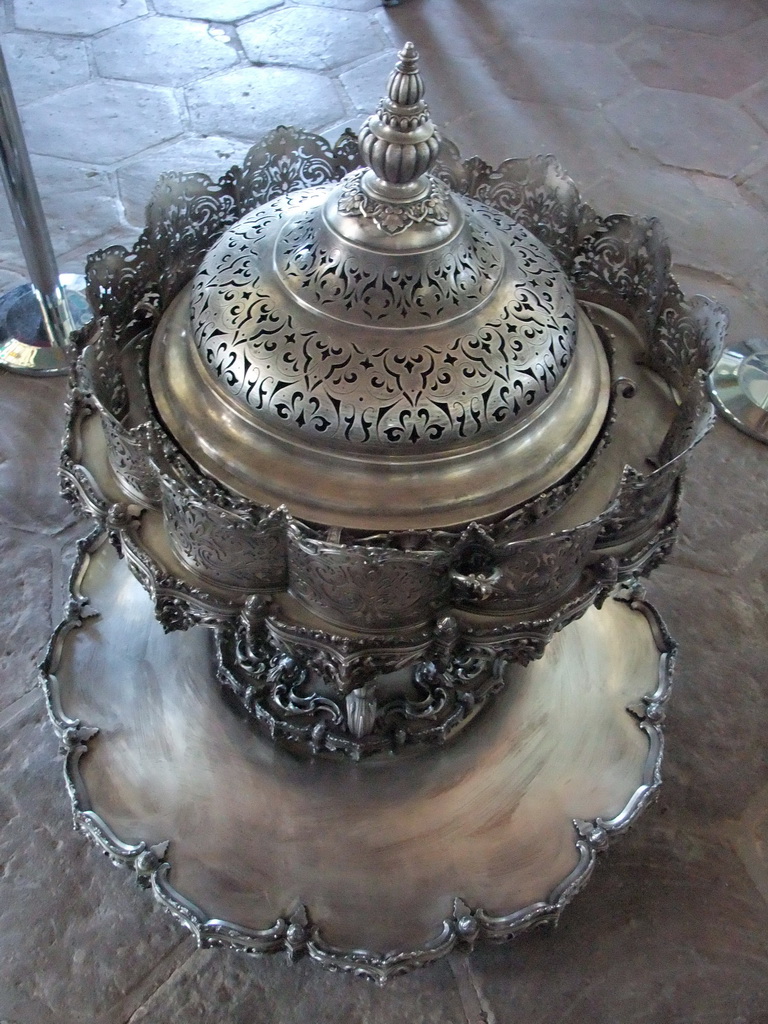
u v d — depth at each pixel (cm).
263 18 262
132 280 95
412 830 106
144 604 124
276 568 75
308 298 75
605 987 108
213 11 262
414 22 267
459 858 104
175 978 106
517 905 101
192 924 98
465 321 75
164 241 98
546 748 114
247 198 107
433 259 74
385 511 74
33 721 126
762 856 120
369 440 72
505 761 113
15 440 160
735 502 161
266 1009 105
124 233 200
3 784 120
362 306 74
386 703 113
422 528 74
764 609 147
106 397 82
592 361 87
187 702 116
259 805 108
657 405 93
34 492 153
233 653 117
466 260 77
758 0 284
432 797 109
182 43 251
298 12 265
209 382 78
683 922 113
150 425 75
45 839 116
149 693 116
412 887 102
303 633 74
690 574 150
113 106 229
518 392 75
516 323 77
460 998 106
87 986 105
